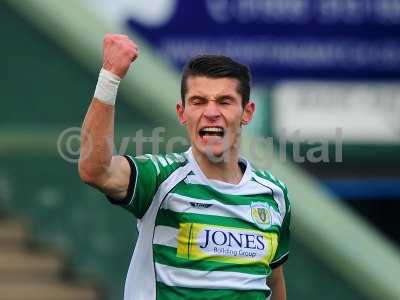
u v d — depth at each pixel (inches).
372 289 1088.8
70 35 1136.8
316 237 1093.8
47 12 1138.0
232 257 598.9
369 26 1477.6
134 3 1411.2
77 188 1142.3
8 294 1101.7
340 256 1092.5
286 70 1460.4
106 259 1141.1
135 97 1097.4
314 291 1096.2
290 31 1459.2
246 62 1450.5
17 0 1135.0
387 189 1478.8
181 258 595.8
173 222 597.6
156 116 1095.0
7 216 1143.6
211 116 595.5
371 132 1483.8
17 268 1122.0
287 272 1095.6
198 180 602.9
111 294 1133.7
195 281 593.6
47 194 1142.3
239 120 605.6
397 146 1485.0
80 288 1120.2
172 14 1422.2
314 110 1467.8
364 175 1483.8
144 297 602.2
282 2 1456.7
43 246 1142.3
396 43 1477.6
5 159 1136.8
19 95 1138.0
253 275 602.2
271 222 617.3
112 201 590.9
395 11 1478.8
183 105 611.5
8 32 1139.3
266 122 1449.3
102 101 569.3
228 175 610.9
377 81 1482.5
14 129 1138.0
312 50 1465.3
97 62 1137.4
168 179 597.6
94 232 1141.7
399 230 1536.7
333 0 1467.8
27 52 1140.5
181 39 1427.2
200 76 599.8
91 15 1167.6
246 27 1445.6
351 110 1475.1
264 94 1454.2
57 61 1141.1
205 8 1432.1
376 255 1101.1
